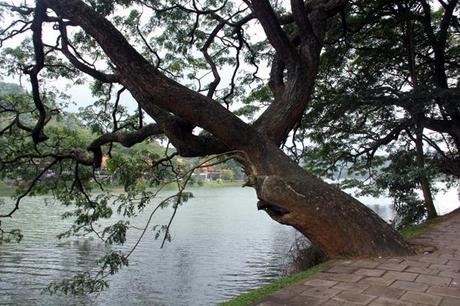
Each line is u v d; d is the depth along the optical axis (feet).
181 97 21.47
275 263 68.85
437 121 48.83
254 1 24.06
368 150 53.21
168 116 24.21
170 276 62.49
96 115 38.19
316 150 55.42
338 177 55.06
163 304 50.75
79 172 34.81
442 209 87.61
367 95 43.52
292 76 25.96
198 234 98.94
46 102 36.42
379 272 17.79
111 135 29.12
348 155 54.13
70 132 36.11
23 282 59.47
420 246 22.94
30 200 178.50
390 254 21.03
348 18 45.52
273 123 25.11
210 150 24.94
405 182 43.78
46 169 32.73
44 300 52.24
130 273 64.08
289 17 31.45
